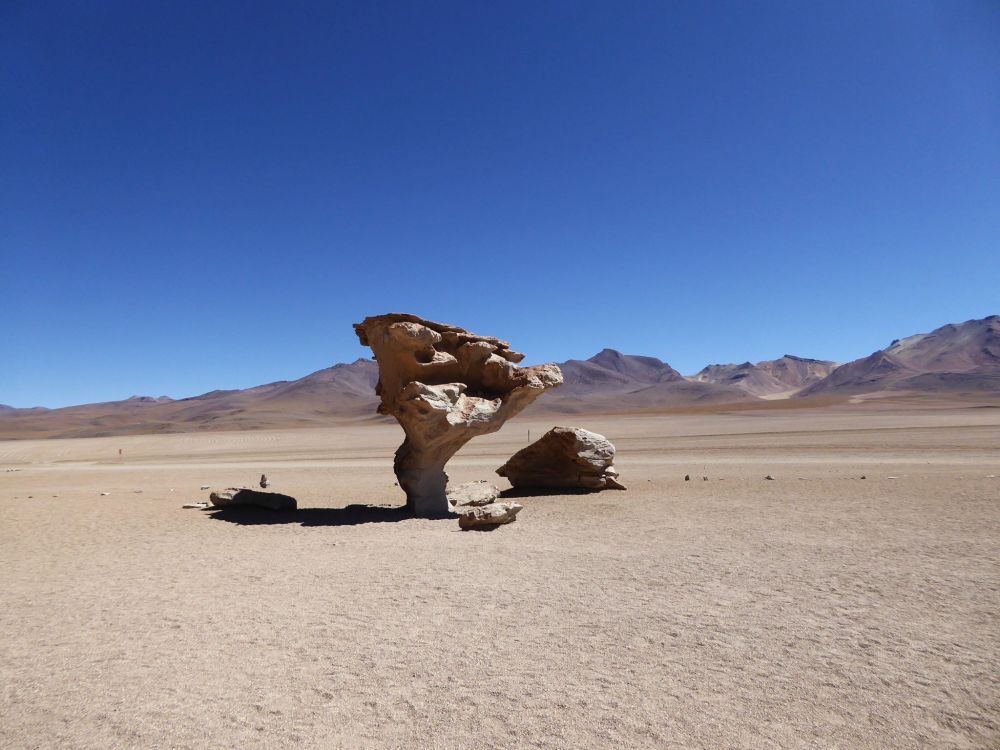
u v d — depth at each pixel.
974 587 8.71
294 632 7.27
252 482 27.64
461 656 6.49
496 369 17.88
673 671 6.05
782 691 5.61
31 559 11.69
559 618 7.66
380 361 18.27
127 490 24.31
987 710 5.24
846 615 7.64
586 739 4.82
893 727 4.98
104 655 6.66
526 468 22.64
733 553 11.16
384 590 9.05
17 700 5.59
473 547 12.18
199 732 4.99
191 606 8.41
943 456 29.03
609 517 15.67
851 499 17.14
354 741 4.83
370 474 30.50
